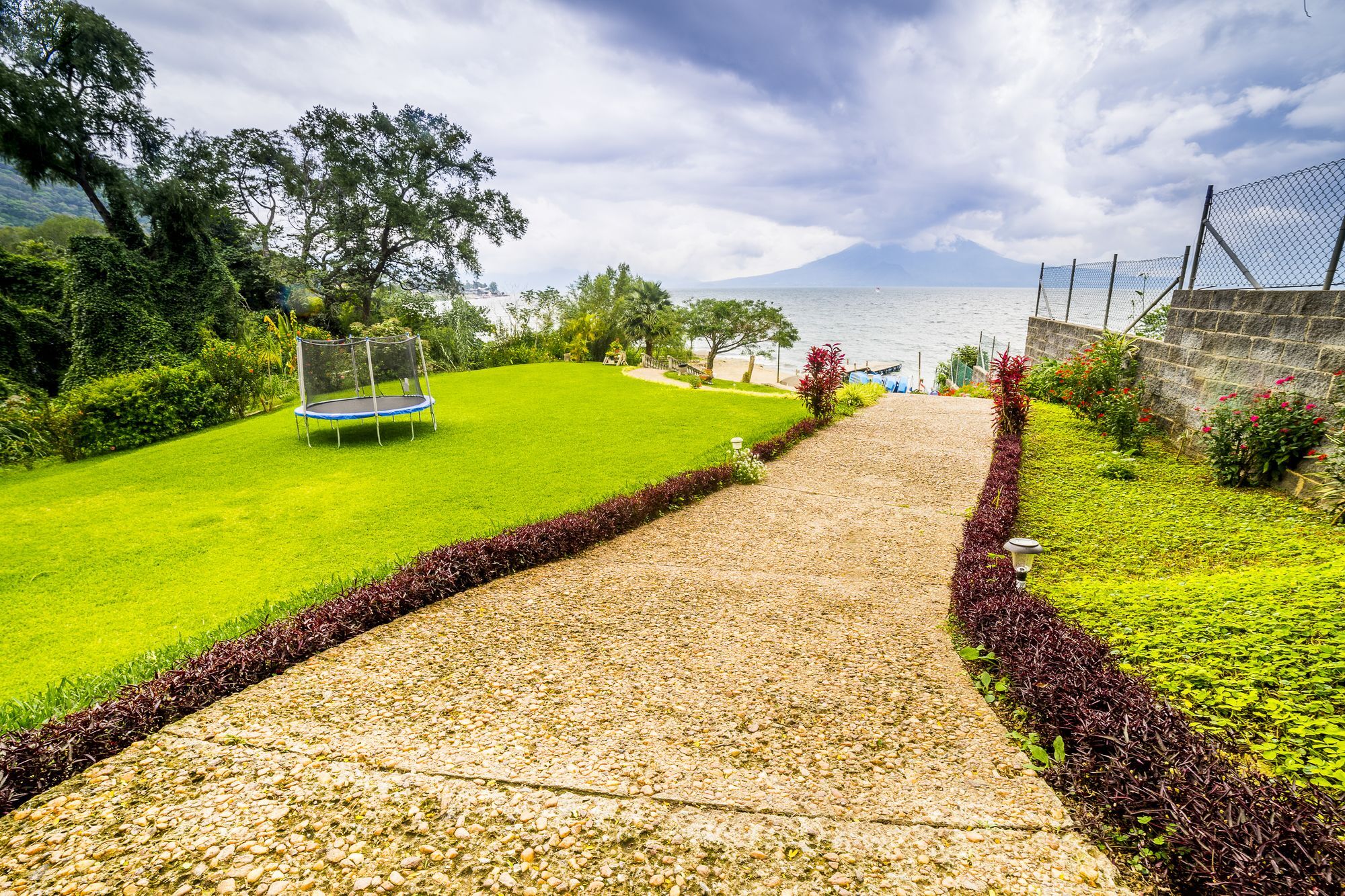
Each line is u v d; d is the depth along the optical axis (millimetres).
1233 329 7133
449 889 1731
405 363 12656
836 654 3434
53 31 18719
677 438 10484
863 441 10172
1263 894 1428
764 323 40312
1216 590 3617
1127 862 1755
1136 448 8141
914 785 2217
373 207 28250
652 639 3641
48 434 11898
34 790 2197
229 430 12555
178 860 1843
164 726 2656
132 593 5047
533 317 36812
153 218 19516
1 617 4656
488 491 7566
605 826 1992
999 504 5902
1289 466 6055
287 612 4047
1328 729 2105
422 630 3752
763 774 2305
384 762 2369
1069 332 12633
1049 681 2568
